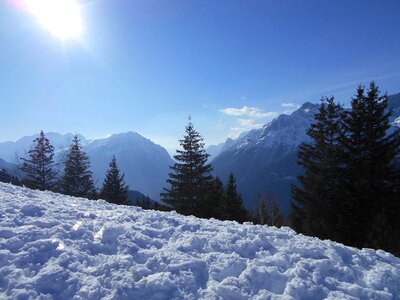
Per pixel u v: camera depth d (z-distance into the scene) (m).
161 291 4.89
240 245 6.94
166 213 10.71
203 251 6.62
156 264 5.70
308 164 27.55
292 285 5.32
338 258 6.68
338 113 26.97
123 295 4.68
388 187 21.48
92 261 5.58
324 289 5.43
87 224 7.14
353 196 22.23
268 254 6.72
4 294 4.33
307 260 6.39
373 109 22.66
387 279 6.04
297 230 28.78
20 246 5.55
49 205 8.72
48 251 5.52
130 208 10.81
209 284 5.34
